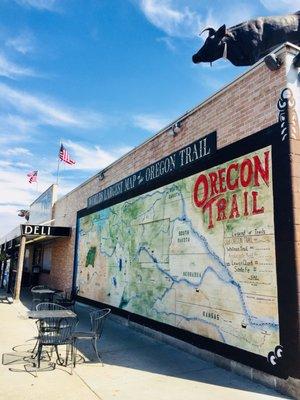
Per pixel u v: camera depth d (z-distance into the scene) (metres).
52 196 20.64
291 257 5.35
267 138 6.10
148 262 9.56
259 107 6.39
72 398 4.90
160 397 5.02
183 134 8.65
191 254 7.76
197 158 7.92
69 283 16.06
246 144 6.55
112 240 12.07
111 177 12.78
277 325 5.45
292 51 6.06
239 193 6.56
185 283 7.85
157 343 8.26
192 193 7.96
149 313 9.19
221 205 6.99
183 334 7.68
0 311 12.40
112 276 11.77
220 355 6.52
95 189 14.30
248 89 6.72
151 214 9.69
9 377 5.64
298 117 5.85
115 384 5.49
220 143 7.28
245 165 6.52
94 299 13.10
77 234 15.77
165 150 9.38
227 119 7.18
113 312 11.35
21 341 8.00
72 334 6.81
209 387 5.44
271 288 5.64
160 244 9.07
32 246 24.23
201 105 8.05
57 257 18.67
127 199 11.23
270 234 5.79
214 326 6.79
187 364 6.63
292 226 5.40
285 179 5.63
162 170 9.33
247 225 6.28
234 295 6.38
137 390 5.27
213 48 7.90
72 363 6.34
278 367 5.32
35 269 22.45
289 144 5.66
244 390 5.33
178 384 5.55
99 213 13.52
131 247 10.64
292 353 5.13
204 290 7.20
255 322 5.86
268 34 7.94
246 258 6.21
